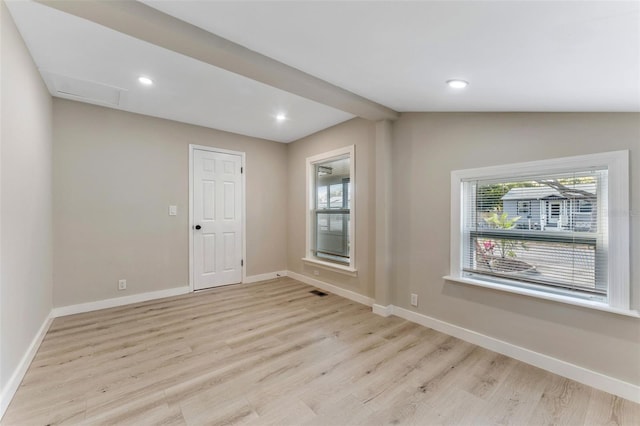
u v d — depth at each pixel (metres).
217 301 3.64
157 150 3.71
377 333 2.73
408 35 1.40
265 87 2.78
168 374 2.04
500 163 2.37
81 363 2.17
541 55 1.31
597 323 1.90
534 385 1.94
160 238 3.75
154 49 2.12
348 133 3.78
